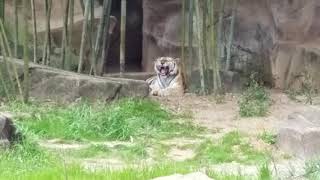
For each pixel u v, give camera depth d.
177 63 18.38
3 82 14.77
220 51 18.72
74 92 15.12
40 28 20.59
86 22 16.97
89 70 18.67
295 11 19.47
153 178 7.50
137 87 15.77
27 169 8.52
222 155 10.28
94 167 8.98
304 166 9.11
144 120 12.85
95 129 11.91
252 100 15.65
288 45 19.25
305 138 10.44
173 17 21.38
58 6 21.03
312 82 18.31
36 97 15.15
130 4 24.73
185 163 9.66
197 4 17.05
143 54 22.80
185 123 13.20
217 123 13.52
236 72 18.81
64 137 11.52
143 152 10.48
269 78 19.67
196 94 17.61
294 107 15.28
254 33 20.06
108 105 14.44
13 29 20.14
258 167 9.28
